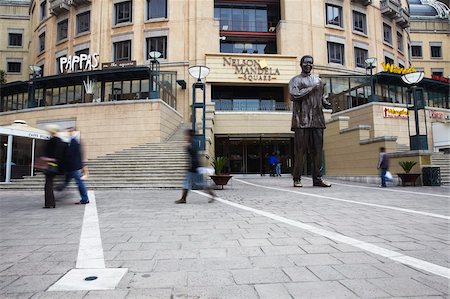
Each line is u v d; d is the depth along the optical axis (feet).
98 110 65.46
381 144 49.75
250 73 85.25
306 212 20.56
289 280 8.66
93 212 21.33
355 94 81.25
